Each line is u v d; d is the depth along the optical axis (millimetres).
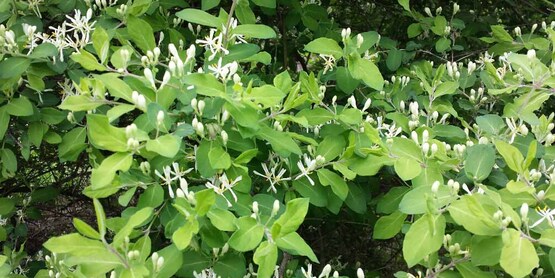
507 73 740
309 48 634
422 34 985
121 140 429
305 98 526
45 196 858
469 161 500
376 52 836
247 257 642
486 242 423
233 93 502
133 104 496
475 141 648
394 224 571
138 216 399
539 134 600
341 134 610
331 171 585
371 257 1080
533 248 389
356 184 676
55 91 775
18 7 721
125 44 655
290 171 588
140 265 419
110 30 674
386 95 774
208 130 514
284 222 398
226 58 570
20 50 643
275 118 539
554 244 392
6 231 787
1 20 714
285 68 971
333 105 637
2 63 615
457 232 484
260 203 510
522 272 381
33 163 975
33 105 668
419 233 427
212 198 407
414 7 1169
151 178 521
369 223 826
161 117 464
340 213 867
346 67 656
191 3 903
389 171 680
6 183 936
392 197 600
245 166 534
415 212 454
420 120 695
